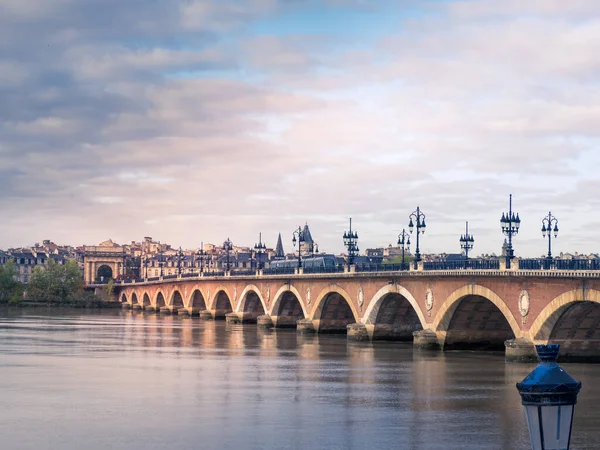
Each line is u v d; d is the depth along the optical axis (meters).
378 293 112.44
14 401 61.22
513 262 83.69
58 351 102.38
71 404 60.09
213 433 50.47
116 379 74.25
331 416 56.72
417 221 107.00
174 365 86.50
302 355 98.00
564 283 75.31
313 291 134.88
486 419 56.22
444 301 96.38
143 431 50.75
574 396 14.64
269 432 50.97
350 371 81.50
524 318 82.25
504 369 81.38
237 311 175.88
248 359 93.44
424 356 94.50
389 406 61.06
